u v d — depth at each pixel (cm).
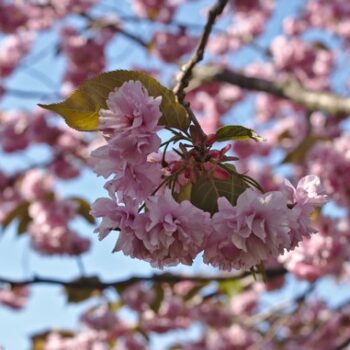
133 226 238
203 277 590
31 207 835
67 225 853
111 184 239
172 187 246
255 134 253
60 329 903
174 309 945
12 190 1021
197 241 237
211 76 744
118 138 236
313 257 491
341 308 961
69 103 253
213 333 970
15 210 829
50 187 986
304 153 652
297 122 1069
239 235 236
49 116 1031
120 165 239
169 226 236
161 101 248
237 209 237
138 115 236
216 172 253
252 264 239
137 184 242
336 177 618
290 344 937
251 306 1004
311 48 1083
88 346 897
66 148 1026
